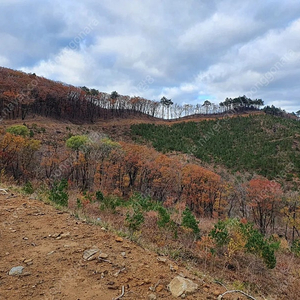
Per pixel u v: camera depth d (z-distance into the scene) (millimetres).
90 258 3332
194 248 6695
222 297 2846
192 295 2762
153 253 3904
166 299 2611
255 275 5723
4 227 4219
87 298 2504
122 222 7344
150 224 7902
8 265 3029
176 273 3262
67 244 3748
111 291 2658
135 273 3090
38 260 3201
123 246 3912
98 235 4270
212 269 5371
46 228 4379
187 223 7668
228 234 7543
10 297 2416
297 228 26109
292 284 5328
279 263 7551
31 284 2674
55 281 2766
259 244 6586
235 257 6707
